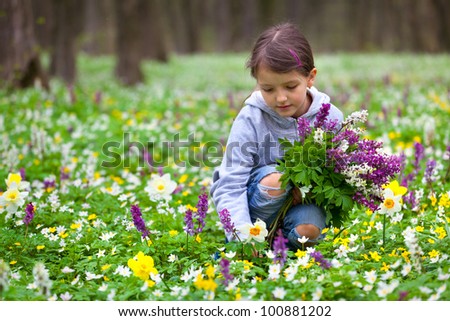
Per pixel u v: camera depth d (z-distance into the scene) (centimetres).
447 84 1975
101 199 739
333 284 446
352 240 547
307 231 538
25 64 1655
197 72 3341
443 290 427
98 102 1453
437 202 675
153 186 592
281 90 525
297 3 6500
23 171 757
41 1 3166
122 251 578
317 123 529
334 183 517
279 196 536
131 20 2603
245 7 6041
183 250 564
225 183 550
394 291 449
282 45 523
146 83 2636
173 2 6856
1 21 1650
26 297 459
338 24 7438
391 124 1183
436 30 4275
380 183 523
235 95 1977
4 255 567
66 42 2820
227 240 575
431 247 534
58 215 662
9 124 1192
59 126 1195
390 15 5456
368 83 2136
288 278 455
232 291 449
